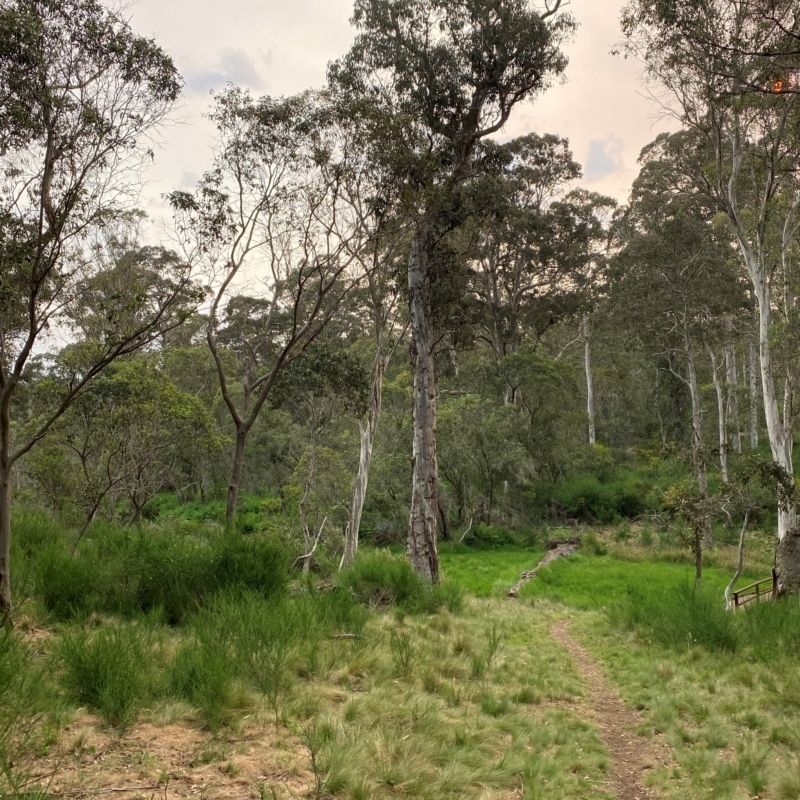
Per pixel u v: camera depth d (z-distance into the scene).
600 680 9.99
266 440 35.09
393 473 32.59
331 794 4.59
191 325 23.86
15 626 7.22
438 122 17.88
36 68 7.36
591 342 48.28
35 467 17.86
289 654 6.98
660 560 28.38
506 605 16.95
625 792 5.92
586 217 40.16
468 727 6.52
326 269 14.46
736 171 19.80
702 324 31.98
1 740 4.16
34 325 7.26
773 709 7.95
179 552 9.63
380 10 17.64
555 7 18.47
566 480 40.34
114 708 5.18
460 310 20.48
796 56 11.98
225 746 5.04
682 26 12.78
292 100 12.51
